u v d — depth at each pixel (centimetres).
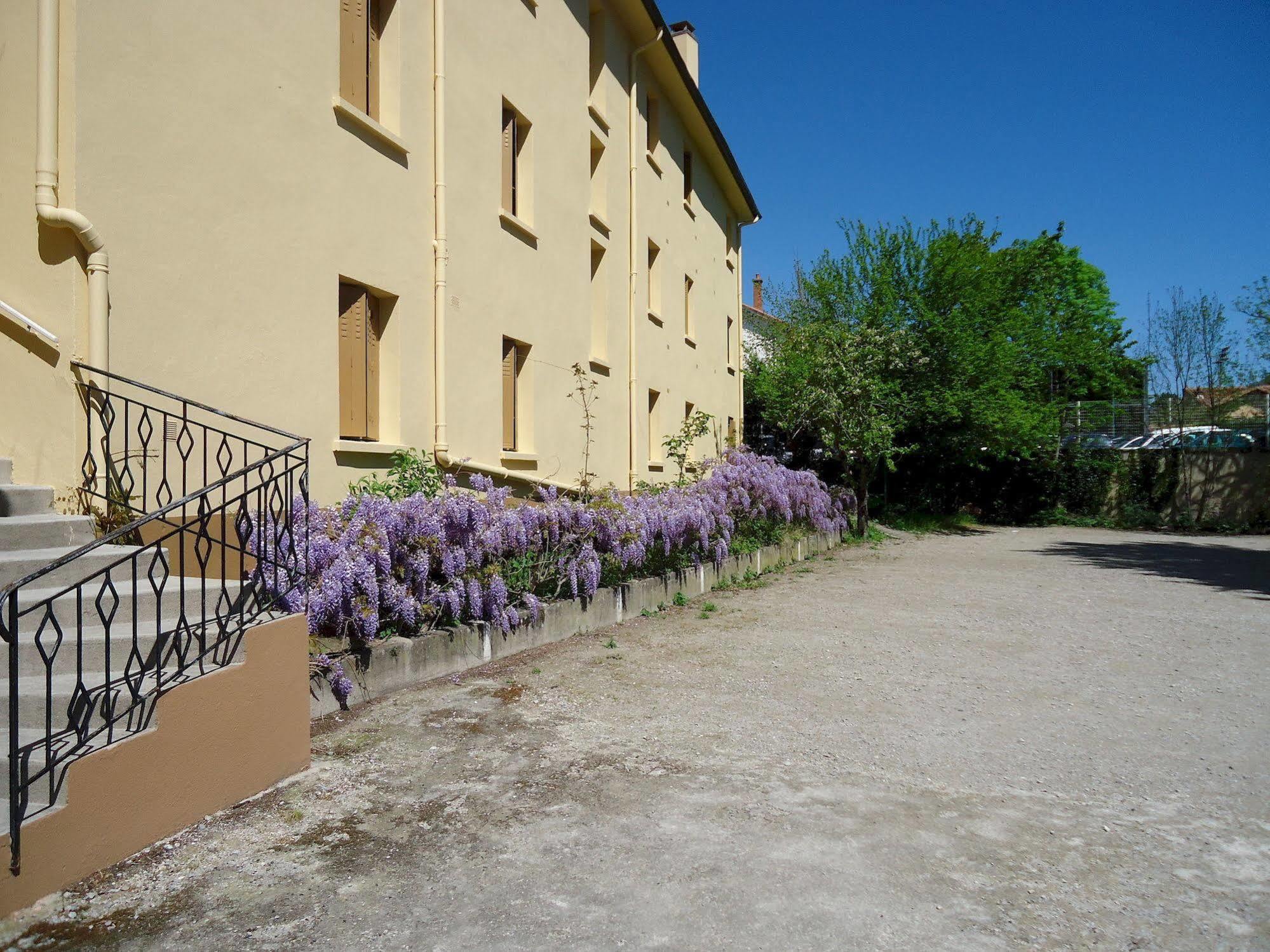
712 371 2188
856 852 373
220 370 633
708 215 2166
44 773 323
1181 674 711
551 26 1212
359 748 500
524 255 1123
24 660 388
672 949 296
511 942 300
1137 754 510
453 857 365
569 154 1268
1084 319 4103
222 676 408
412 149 873
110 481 538
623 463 1505
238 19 650
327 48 749
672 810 418
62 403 521
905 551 1891
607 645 801
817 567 1553
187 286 606
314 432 727
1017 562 1655
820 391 2180
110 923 310
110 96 549
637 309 1568
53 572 441
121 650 404
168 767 379
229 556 570
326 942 299
